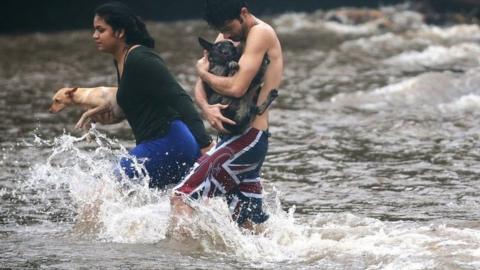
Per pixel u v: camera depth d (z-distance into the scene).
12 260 18.30
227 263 18.05
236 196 20.08
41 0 87.81
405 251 18.41
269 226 20.42
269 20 89.50
